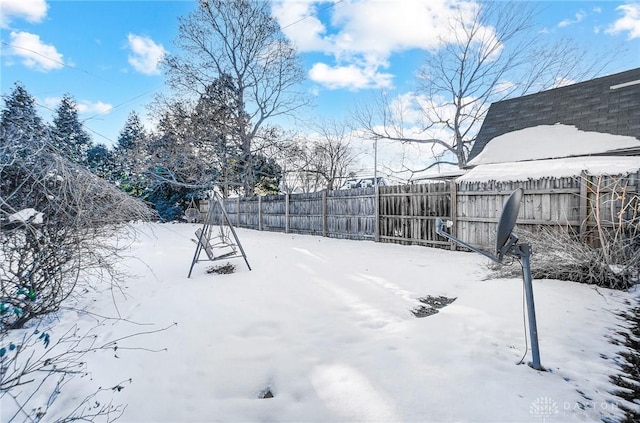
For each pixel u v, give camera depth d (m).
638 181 4.16
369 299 3.36
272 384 1.90
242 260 5.80
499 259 1.81
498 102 9.97
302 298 3.44
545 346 2.10
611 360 1.94
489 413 1.48
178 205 19.03
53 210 2.83
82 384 1.89
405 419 1.49
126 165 14.90
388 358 2.05
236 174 16.77
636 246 3.65
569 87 8.66
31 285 2.79
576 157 6.72
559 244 3.88
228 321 2.84
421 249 6.59
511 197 1.71
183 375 2.00
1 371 1.53
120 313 3.11
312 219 9.96
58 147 2.86
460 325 2.51
